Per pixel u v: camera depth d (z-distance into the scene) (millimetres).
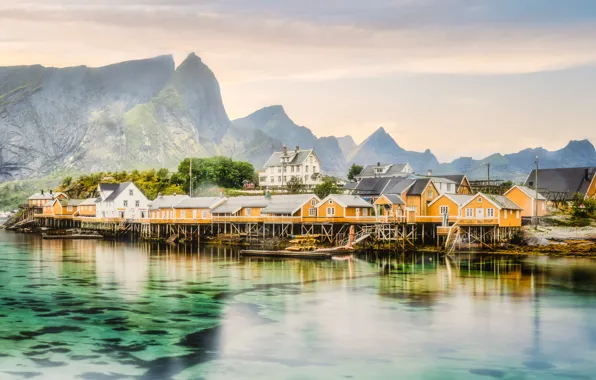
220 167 198375
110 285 66750
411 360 40125
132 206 161250
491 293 60750
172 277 72750
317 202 115500
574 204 119562
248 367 38594
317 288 64438
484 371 38312
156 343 43406
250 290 63344
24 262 89875
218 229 129250
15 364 38688
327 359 40188
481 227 102125
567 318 50531
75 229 164750
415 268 79625
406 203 115062
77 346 42500
